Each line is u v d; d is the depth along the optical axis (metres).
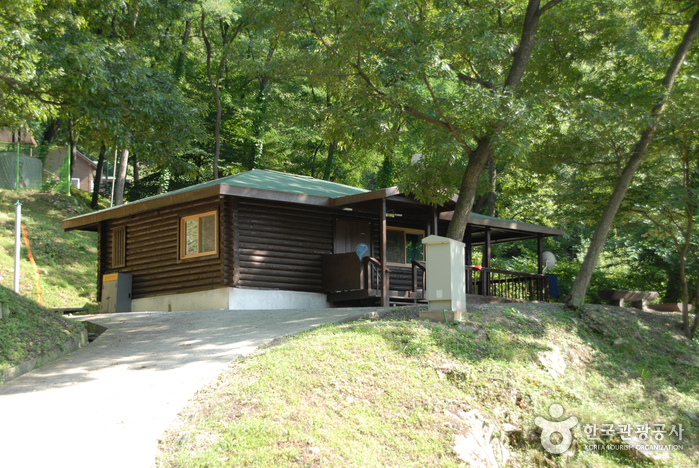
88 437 5.09
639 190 14.88
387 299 13.91
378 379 6.98
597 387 9.66
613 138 14.36
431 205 15.55
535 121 12.04
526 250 24.94
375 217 17.08
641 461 7.31
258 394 6.05
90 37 12.80
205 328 10.21
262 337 8.92
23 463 4.52
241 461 4.73
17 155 28.42
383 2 10.36
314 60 12.86
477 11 11.77
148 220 16.47
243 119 31.95
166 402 6.00
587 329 12.14
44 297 19.42
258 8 12.57
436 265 9.95
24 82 12.75
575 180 16.48
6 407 5.85
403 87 12.03
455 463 5.67
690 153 14.28
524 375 8.52
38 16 12.25
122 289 16.25
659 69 15.26
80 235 25.62
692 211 13.26
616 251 22.31
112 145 13.89
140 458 4.74
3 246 21.59
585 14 14.51
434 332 8.88
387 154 13.30
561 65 15.60
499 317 10.88
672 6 15.67
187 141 14.20
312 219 15.82
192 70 33.31
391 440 5.75
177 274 15.38
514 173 20.42
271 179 16.77
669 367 11.41
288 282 15.10
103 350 8.73
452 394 7.14
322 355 7.32
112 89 12.16
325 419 5.71
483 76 14.29
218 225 14.55
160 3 17.05
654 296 15.74
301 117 13.50
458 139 12.52
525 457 6.83
